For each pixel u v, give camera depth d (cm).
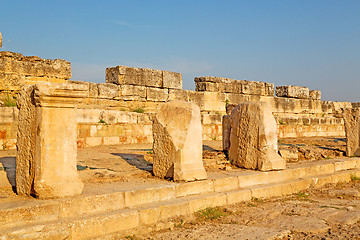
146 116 1427
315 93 2520
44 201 493
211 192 717
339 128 2298
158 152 731
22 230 444
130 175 737
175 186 654
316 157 1172
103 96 1506
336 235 555
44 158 502
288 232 562
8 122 1052
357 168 1155
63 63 1410
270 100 2206
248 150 870
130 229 538
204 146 1312
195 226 583
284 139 1808
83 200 520
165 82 1706
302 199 805
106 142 1278
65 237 470
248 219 630
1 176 649
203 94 1867
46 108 504
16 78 1289
